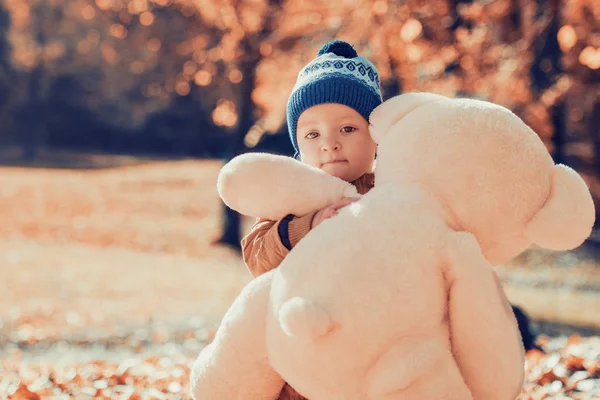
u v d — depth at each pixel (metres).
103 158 42.25
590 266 19.56
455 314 2.76
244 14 17.72
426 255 2.74
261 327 2.93
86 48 43.16
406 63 13.10
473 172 2.79
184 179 32.50
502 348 2.74
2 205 26.09
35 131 45.00
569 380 6.63
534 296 15.58
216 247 21.25
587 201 2.83
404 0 12.52
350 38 13.65
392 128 2.98
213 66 20.56
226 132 46.38
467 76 13.49
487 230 2.83
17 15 42.16
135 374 7.39
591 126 26.62
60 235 22.38
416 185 2.83
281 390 3.08
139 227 23.75
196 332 11.39
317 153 3.29
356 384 2.71
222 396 3.02
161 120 48.00
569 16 12.88
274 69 18.17
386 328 2.69
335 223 2.85
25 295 14.48
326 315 2.64
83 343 10.74
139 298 14.49
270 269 3.08
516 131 2.84
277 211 3.05
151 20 20.58
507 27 13.37
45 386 6.73
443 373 2.69
